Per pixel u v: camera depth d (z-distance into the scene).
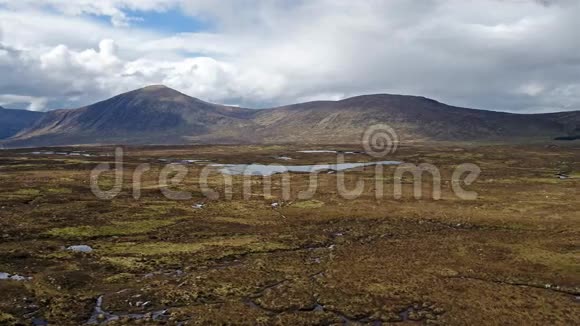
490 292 45.94
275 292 45.53
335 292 45.75
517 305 42.62
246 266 54.16
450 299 44.06
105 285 47.25
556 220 78.62
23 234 66.19
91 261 55.25
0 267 51.78
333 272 51.97
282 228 74.62
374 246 63.81
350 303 42.97
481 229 74.12
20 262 54.00
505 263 55.56
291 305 42.38
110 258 56.41
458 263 55.62
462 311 41.28
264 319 39.22
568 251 60.19
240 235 69.75
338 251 61.22
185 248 61.62
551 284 48.34
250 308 41.72
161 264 54.66
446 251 61.03
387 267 53.94
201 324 38.03
